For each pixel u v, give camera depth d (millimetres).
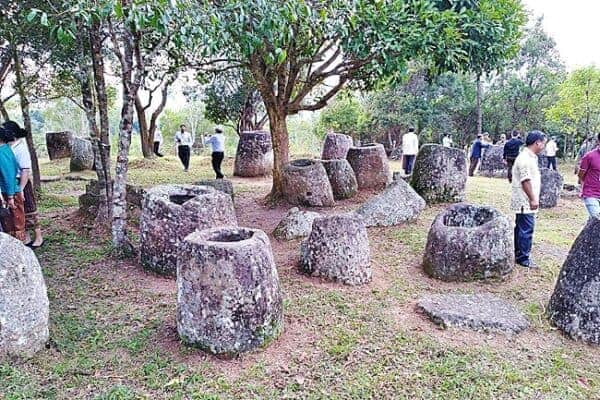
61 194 9953
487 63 7719
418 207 7320
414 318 4180
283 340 3662
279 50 5445
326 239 4988
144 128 16562
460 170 8617
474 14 7156
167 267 4969
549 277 5191
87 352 3465
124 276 4992
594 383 3254
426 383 3184
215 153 12227
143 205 5203
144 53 6785
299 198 8594
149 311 4180
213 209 5043
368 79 8828
